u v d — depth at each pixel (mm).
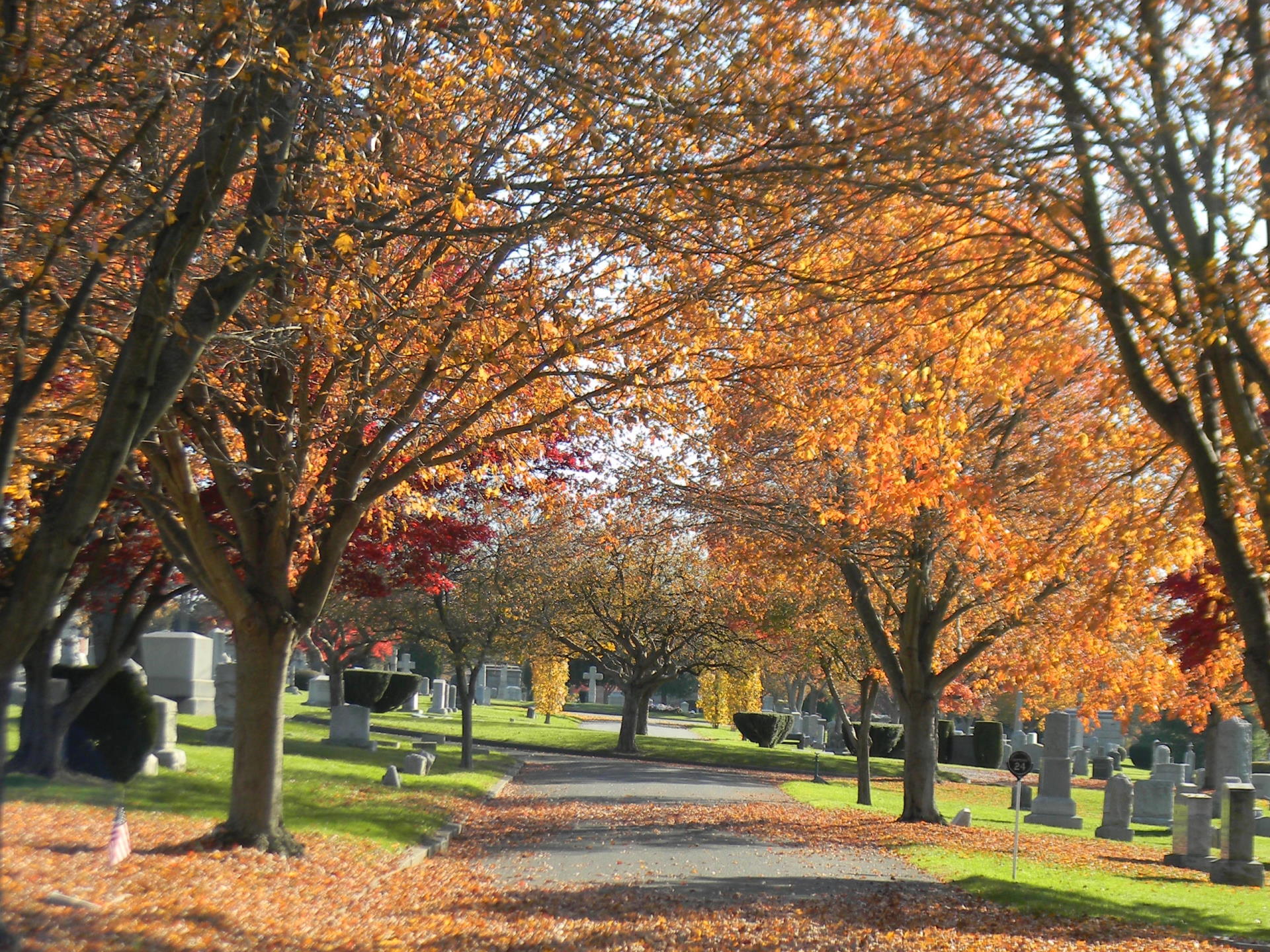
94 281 8023
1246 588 10086
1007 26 9781
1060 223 11211
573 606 41562
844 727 54031
